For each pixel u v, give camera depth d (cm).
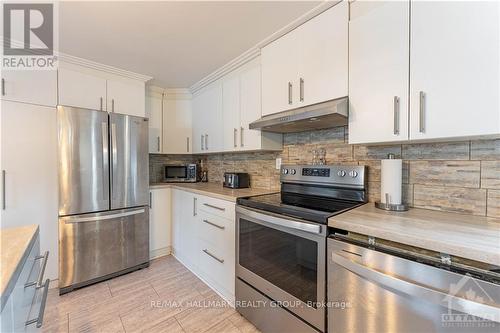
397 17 115
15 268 74
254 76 208
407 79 112
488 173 115
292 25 162
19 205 188
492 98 90
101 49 197
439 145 130
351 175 158
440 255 83
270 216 144
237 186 243
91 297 195
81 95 220
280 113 176
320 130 190
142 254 247
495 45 89
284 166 198
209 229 213
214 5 142
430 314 82
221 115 251
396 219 111
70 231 202
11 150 185
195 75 259
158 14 150
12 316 72
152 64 229
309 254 124
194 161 350
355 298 104
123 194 233
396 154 147
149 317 171
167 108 309
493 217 113
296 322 132
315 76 152
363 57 129
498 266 71
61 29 167
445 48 100
